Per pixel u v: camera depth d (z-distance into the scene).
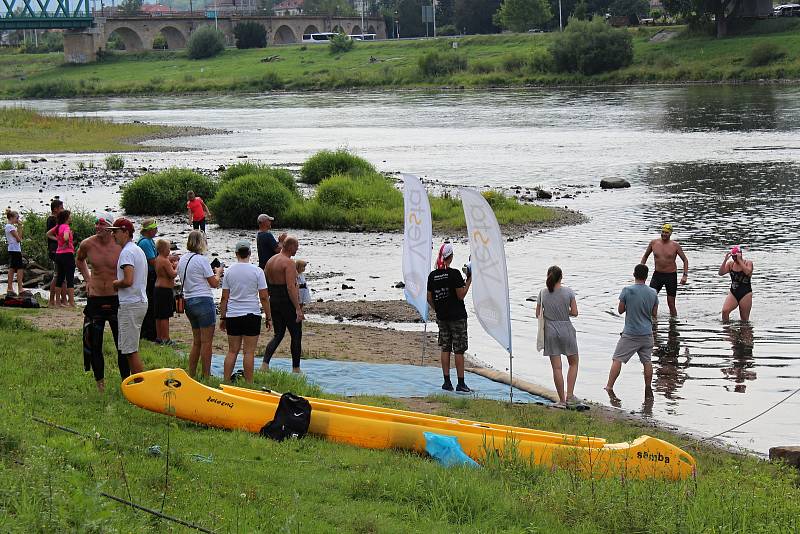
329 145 84.12
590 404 19.23
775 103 110.50
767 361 22.30
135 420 13.90
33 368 16.61
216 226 45.66
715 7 169.12
